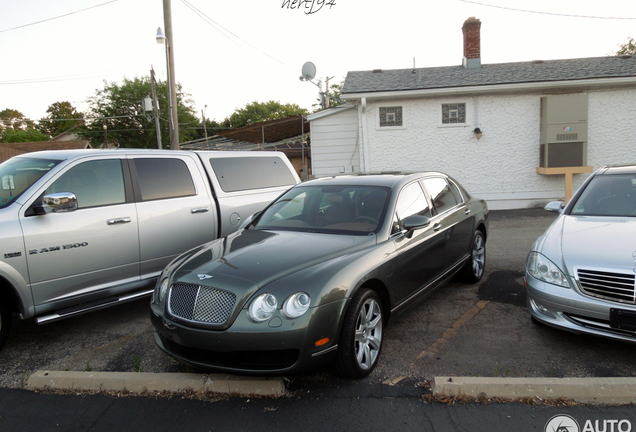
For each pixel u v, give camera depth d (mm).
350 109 12914
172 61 12102
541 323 3791
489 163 12250
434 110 12211
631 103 11633
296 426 2740
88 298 4332
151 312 3416
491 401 2924
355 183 4500
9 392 3316
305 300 2902
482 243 5781
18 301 3844
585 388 2902
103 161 4668
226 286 2998
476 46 13906
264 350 2857
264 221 4516
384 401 2992
